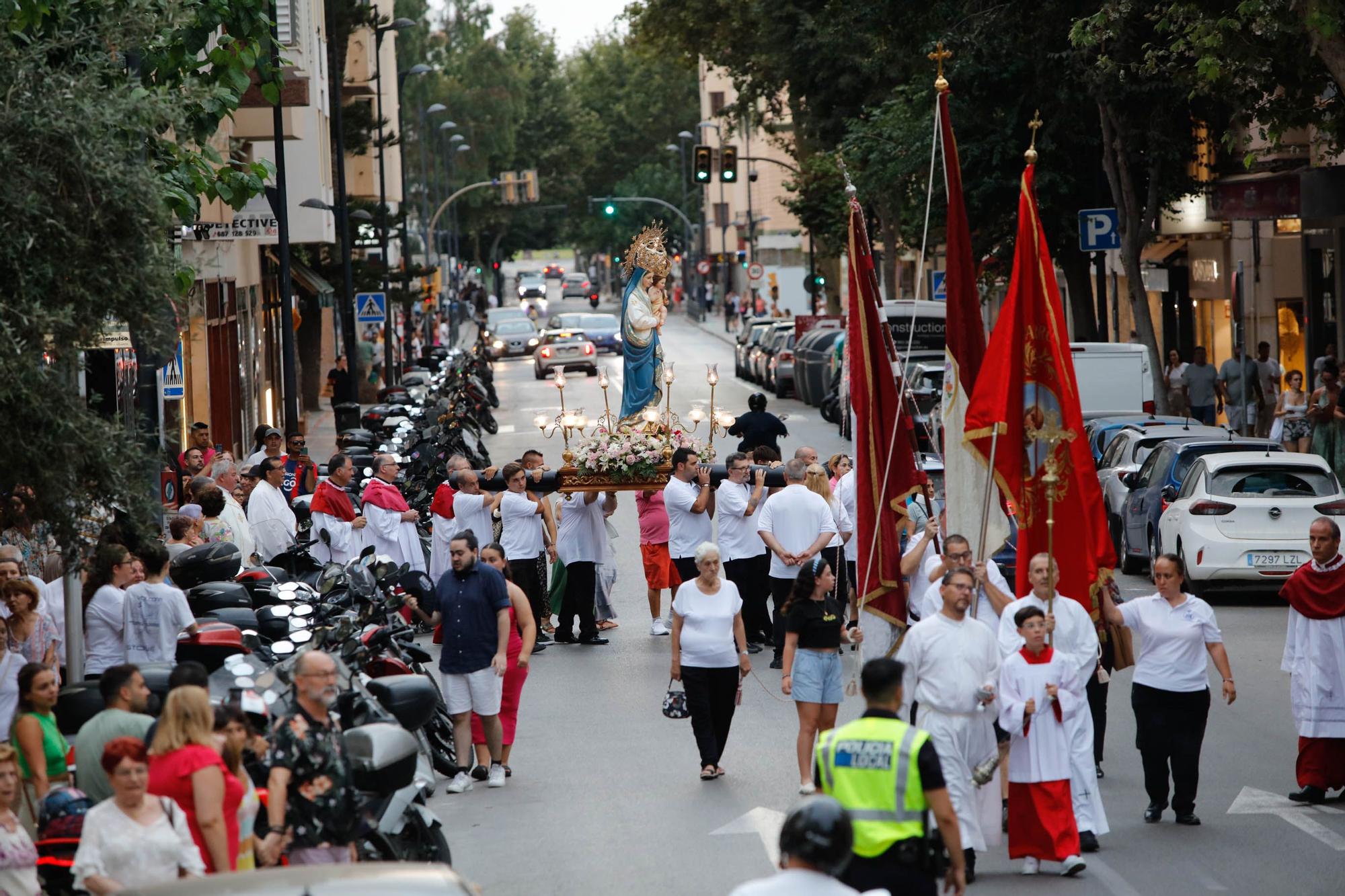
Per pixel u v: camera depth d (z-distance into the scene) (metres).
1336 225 90.31
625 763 37.41
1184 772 31.33
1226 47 60.72
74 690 29.19
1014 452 33.09
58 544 30.45
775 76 167.50
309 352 148.88
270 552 50.06
